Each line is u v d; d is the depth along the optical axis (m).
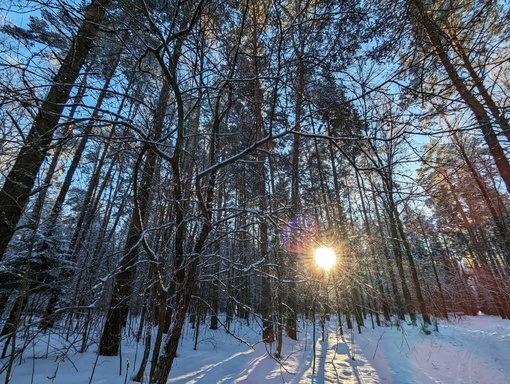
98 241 6.97
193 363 7.02
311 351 8.69
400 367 7.84
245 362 7.34
